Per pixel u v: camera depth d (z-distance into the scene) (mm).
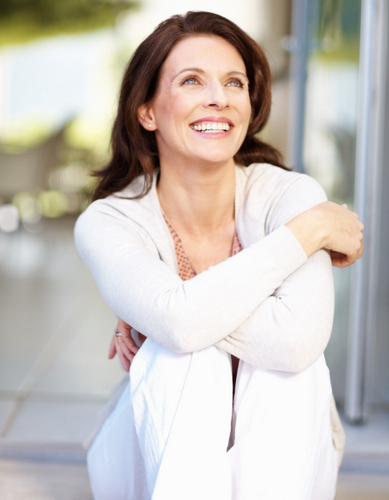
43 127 8492
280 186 1293
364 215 1893
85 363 2551
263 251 1085
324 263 1149
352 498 1604
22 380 2336
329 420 1201
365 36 1824
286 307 1085
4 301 3625
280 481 1072
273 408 1096
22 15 8359
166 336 1080
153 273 1132
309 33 2627
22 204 7184
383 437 1869
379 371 2484
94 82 8523
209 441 1082
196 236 1351
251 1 7633
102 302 3662
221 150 1216
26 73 8484
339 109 2172
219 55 1220
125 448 1283
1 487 1621
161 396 1116
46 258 5055
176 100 1211
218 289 1061
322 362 1170
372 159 1871
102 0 8344
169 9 8375
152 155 1355
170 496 1064
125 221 1288
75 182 7656
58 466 1757
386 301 3705
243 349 1104
